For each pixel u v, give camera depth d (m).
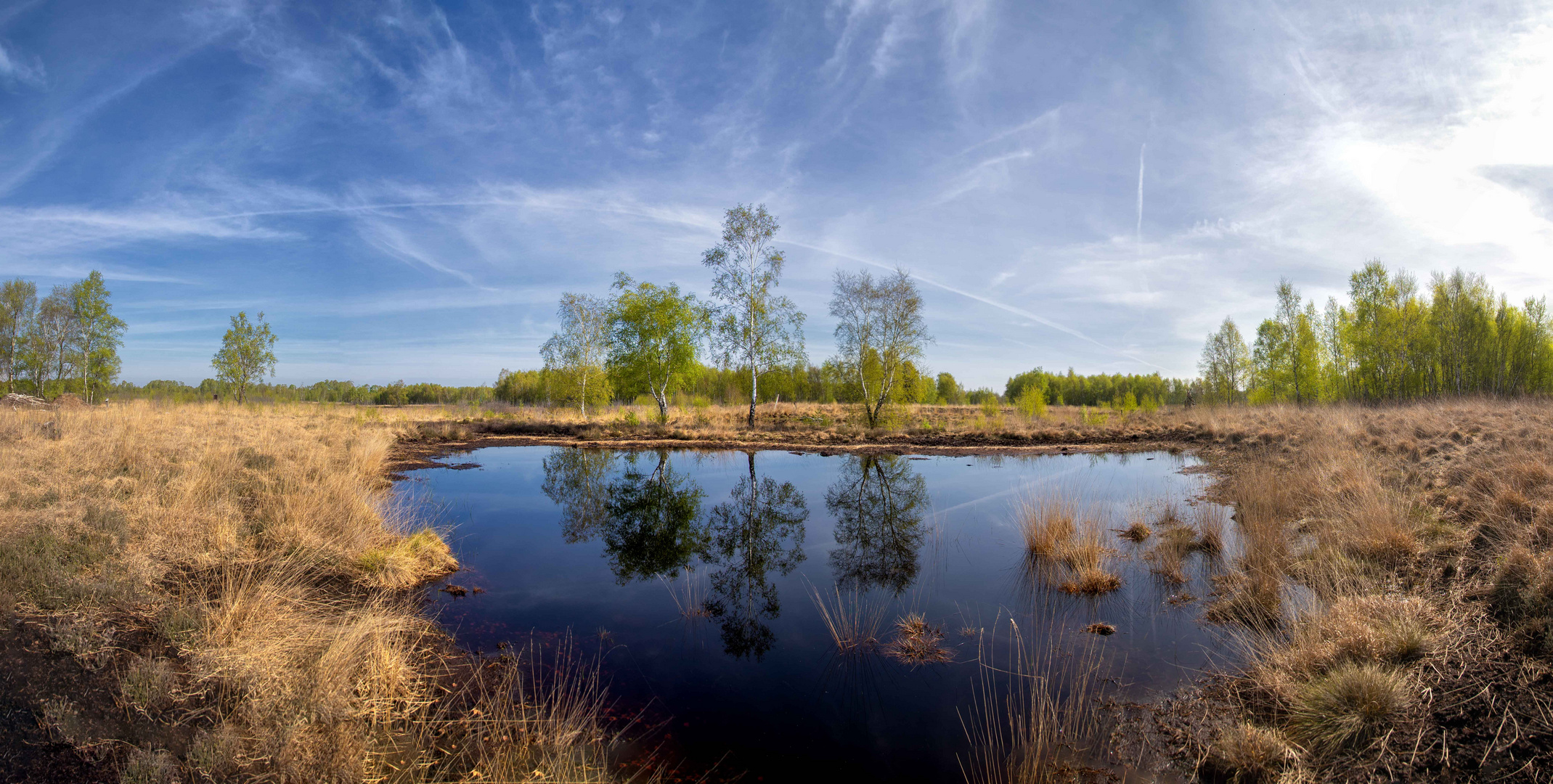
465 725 4.14
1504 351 29.94
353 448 14.65
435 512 11.01
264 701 3.78
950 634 5.82
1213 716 4.21
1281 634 5.29
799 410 38.22
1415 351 31.77
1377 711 3.64
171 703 3.73
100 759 3.26
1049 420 30.52
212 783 3.21
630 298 28.59
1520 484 6.88
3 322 31.16
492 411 34.12
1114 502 11.39
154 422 14.48
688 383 29.83
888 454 19.86
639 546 9.09
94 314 32.34
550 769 3.63
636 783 3.61
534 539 9.39
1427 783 3.15
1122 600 6.61
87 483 7.38
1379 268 33.53
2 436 10.56
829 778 3.68
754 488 13.80
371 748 3.77
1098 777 3.61
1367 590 5.29
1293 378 34.59
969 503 11.93
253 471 9.30
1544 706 3.40
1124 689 4.69
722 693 4.72
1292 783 3.32
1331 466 10.03
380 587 6.70
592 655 5.39
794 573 7.82
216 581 5.59
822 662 5.28
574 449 20.61
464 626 5.96
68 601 4.45
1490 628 4.20
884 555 8.56
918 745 4.04
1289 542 7.37
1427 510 7.01
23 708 3.47
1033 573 7.67
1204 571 7.48
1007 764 3.80
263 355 35.25
